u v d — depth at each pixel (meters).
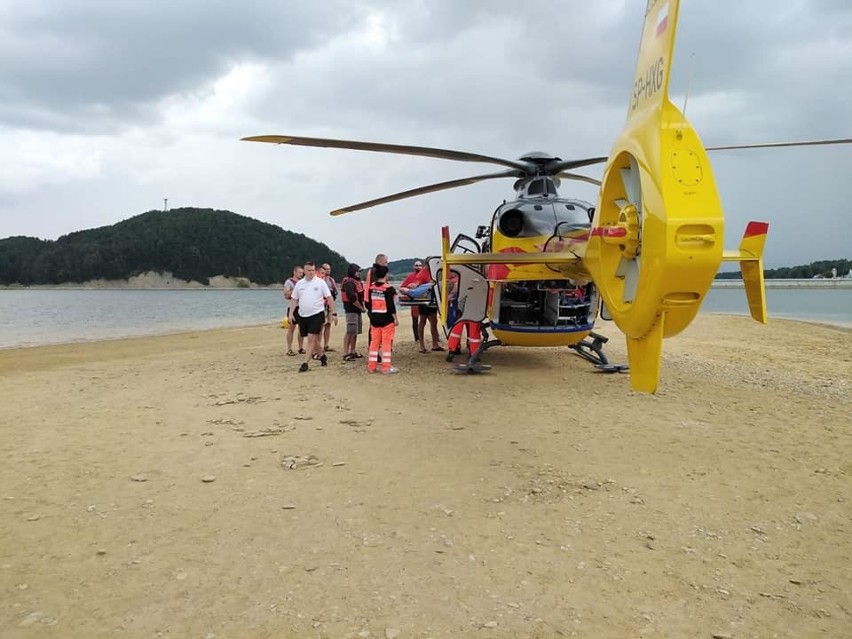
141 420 6.80
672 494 4.48
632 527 3.89
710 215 3.70
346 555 3.48
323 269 13.20
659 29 4.11
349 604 2.95
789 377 10.23
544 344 9.61
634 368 4.57
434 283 11.92
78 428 6.44
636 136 4.22
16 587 3.10
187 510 4.16
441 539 3.70
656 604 2.96
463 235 10.51
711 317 28.58
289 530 3.83
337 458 5.34
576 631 2.72
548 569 3.32
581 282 8.02
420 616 2.84
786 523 3.96
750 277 5.08
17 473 4.95
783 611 2.90
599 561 3.41
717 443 5.87
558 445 5.78
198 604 2.95
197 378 9.80
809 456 5.45
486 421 6.71
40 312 36.84
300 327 11.93
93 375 10.41
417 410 7.23
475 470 5.02
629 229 4.29
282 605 2.94
